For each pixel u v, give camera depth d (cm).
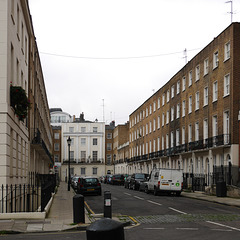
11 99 1644
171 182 3033
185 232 1157
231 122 3059
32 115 3002
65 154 9256
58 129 9531
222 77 3291
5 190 1466
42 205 1540
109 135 9769
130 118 7969
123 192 3556
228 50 3212
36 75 3416
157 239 1034
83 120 10156
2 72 1539
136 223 1410
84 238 1079
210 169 3406
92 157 9312
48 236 1126
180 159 4381
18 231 1202
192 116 4084
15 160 1770
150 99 6191
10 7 1661
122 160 8525
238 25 3122
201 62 3838
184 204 2194
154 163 5769
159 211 1811
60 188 4784
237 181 2794
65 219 1478
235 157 2981
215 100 3428
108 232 482
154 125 5891
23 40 2280
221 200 2412
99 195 3269
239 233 1129
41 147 3050
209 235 1091
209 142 3488
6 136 1497
